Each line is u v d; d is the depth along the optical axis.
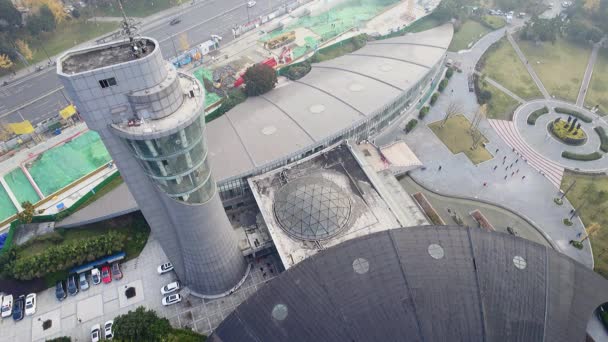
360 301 55.84
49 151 96.12
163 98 42.75
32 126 97.25
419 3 151.12
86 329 67.62
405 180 91.50
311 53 124.62
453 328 53.91
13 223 78.94
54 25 128.62
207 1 152.38
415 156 92.44
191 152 47.28
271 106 93.94
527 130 104.00
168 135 42.88
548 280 58.59
